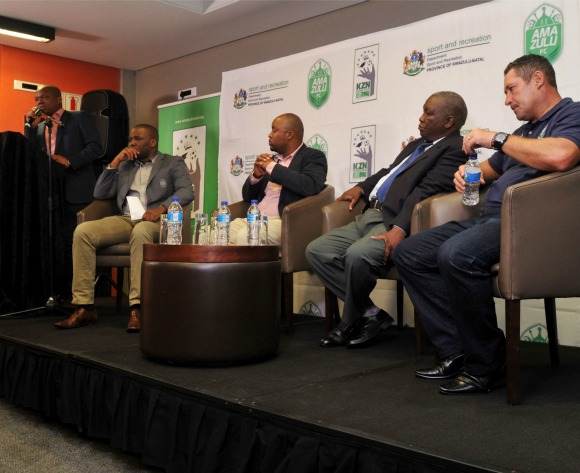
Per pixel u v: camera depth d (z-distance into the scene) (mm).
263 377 2133
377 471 1449
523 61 2133
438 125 2793
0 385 2912
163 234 3375
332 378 2123
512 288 1799
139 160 3795
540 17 3088
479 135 2072
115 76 5941
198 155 5230
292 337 3049
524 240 1816
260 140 4559
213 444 1829
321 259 2869
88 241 3342
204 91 5297
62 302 3990
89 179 4227
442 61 3490
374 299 3750
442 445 1408
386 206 2750
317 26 4355
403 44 3684
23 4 4332
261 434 1716
